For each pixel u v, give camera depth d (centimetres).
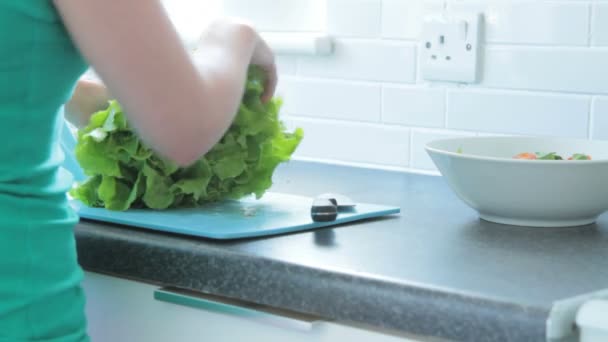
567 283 101
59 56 100
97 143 135
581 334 93
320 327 109
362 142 190
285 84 200
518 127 170
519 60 168
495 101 172
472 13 171
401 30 181
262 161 146
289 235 125
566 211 128
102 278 130
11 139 100
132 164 137
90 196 141
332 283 106
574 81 162
